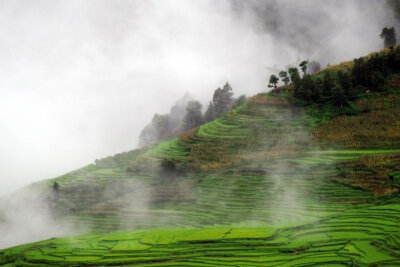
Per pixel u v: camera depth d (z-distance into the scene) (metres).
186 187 101.31
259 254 60.16
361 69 129.50
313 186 87.12
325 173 91.19
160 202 98.12
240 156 110.12
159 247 67.69
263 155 107.62
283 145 111.25
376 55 135.12
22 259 72.12
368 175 85.31
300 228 68.44
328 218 71.12
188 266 58.53
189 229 77.06
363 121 112.94
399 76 128.88
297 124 121.38
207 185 99.50
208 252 63.00
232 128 129.25
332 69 143.75
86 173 131.00
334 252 57.34
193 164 111.12
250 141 117.31
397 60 131.75
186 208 91.31
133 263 62.91
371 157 92.25
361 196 78.94
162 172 111.69
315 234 65.12
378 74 127.62
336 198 80.31
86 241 76.75
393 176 82.25
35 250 75.44
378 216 68.06
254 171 100.62
